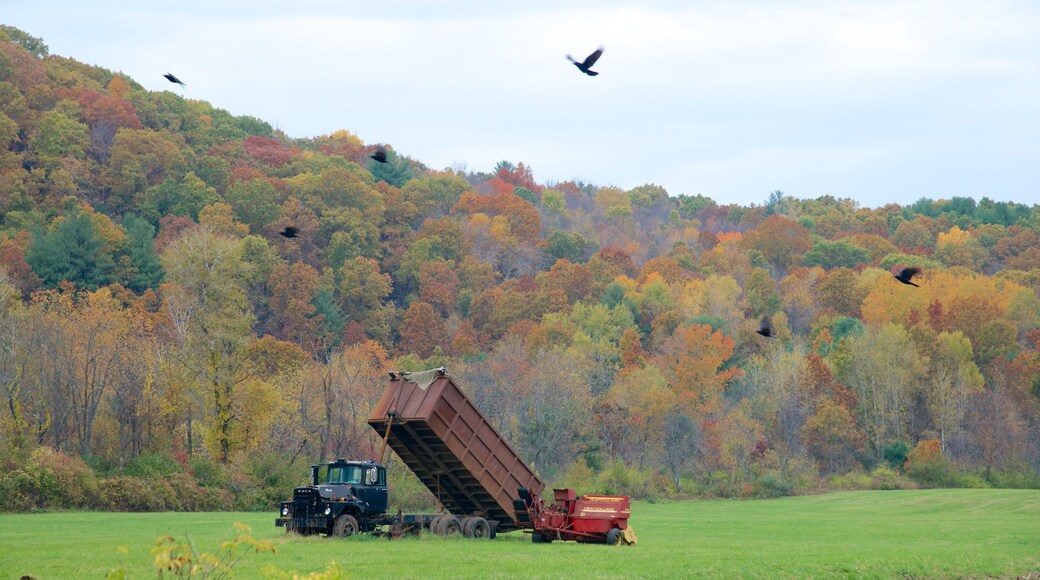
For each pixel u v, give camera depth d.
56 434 112.75
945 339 198.50
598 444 152.62
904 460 172.12
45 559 44.66
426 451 61.78
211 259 128.12
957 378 189.50
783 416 174.00
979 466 173.88
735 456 157.50
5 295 135.38
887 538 67.88
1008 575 45.97
